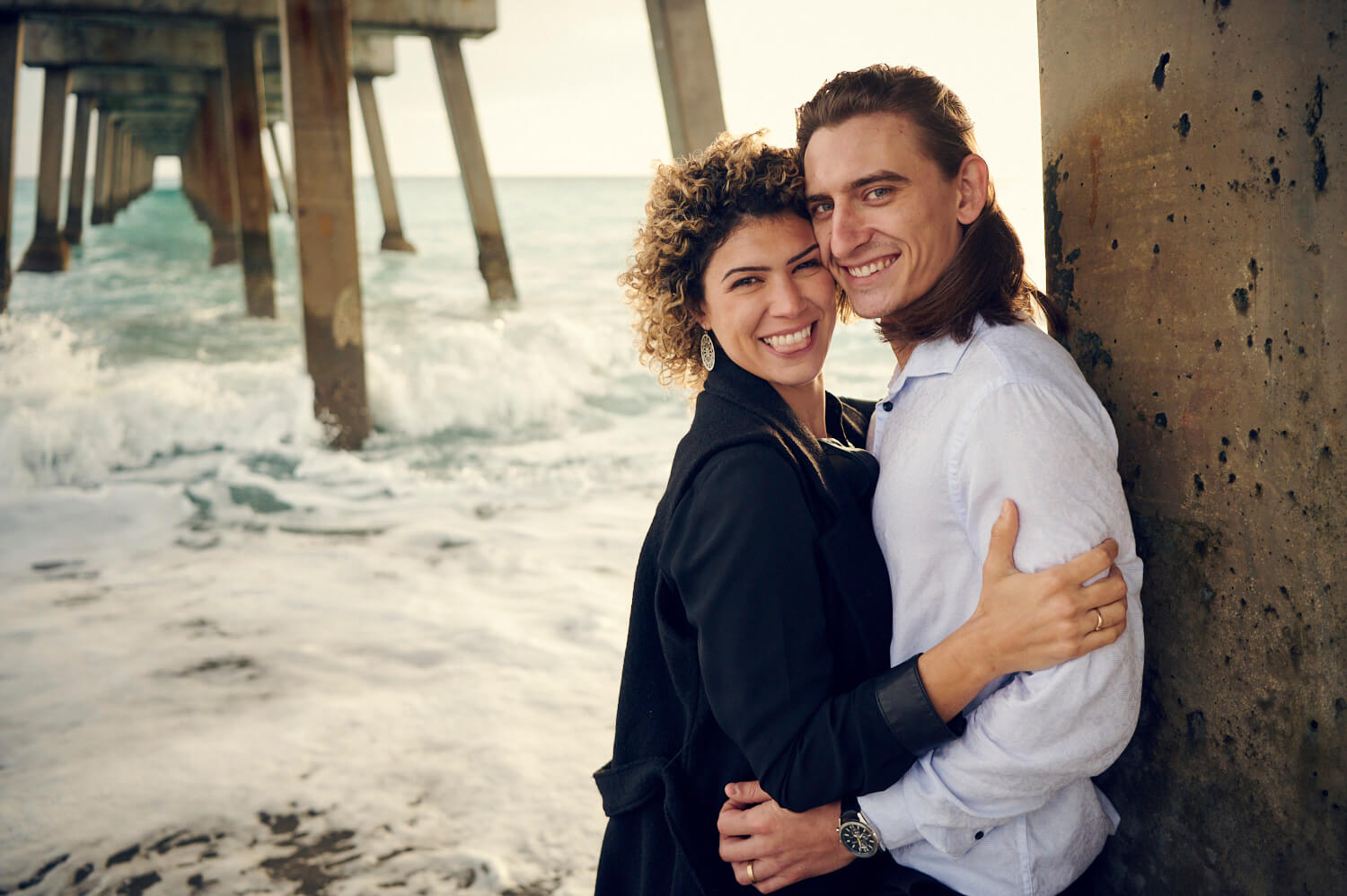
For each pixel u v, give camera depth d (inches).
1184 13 48.5
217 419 254.1
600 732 110.1
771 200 51.4
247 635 138.7
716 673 47.2
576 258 952.9
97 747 107.1
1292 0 43.4
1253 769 50.0
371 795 97.7
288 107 244.5
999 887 48.9
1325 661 45.8
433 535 185.3
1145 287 52.6
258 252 541.6
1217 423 49.5
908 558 48.5
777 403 51.5
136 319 521.3
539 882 84.3
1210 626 51.3
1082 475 43.4
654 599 53.1
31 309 554.6
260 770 102.3
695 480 48.9
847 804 48.1
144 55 730.2
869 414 66.2
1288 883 48.9
